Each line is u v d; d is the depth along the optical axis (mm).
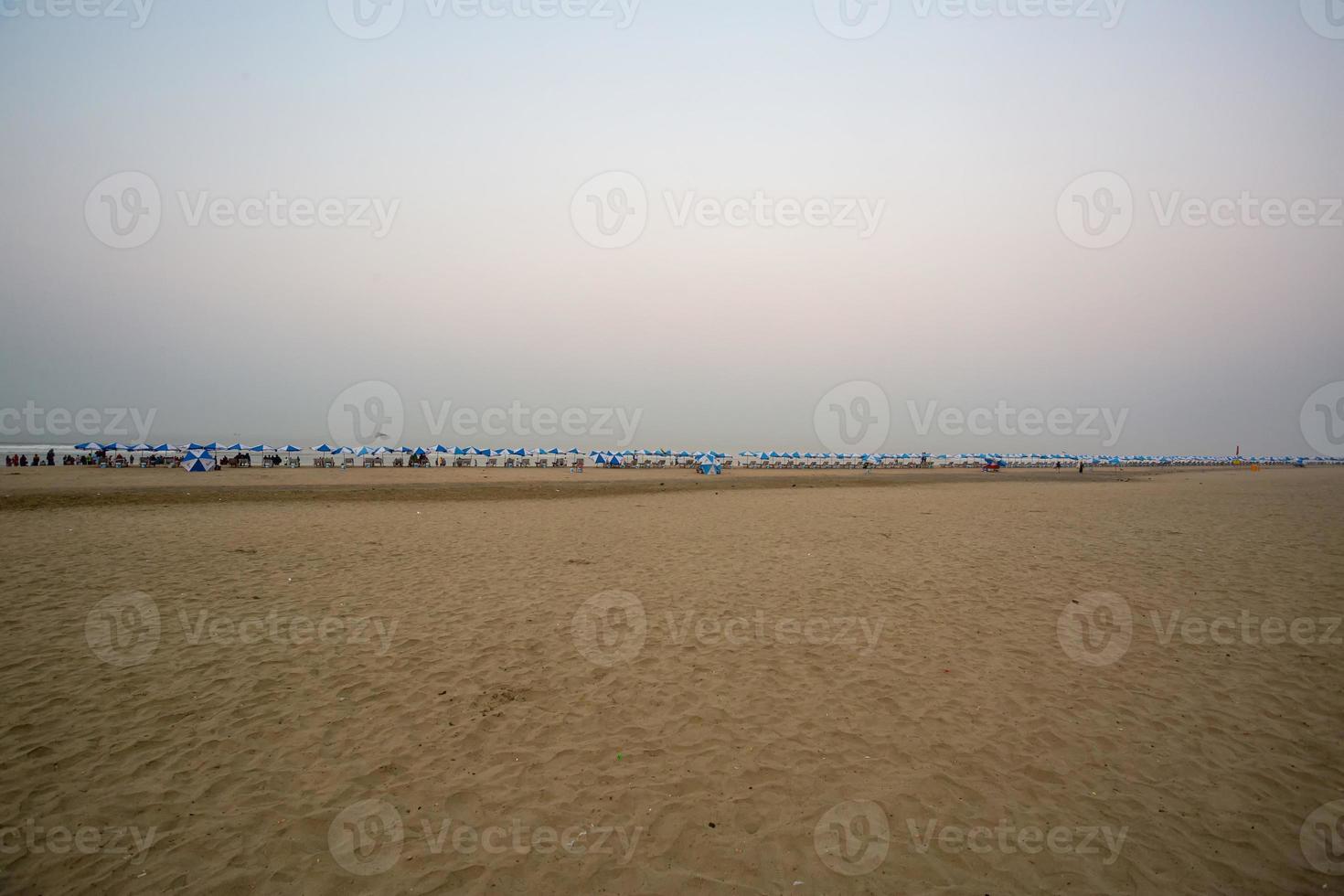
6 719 6191
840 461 109062
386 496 29422
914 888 4055
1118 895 3998
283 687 7023
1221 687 7012
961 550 15234
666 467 82562
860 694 6887
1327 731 6004
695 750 5750
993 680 7230
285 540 16188
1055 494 35969
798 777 5301
